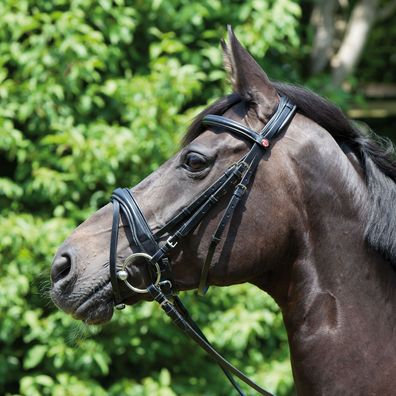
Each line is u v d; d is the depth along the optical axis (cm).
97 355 774
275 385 777
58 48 792
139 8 854
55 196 811
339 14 1105
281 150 367
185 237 366
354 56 1002
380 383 354
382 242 362
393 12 1091
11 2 793
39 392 809
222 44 389
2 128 772
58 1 802
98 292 366
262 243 362
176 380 842
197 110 806
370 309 363
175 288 372
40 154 804
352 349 357
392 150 390
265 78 377
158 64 786
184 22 825
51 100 792
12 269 770
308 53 999
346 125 387
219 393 823
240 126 367
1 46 799
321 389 360
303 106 383
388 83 1162
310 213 368
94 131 786
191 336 371
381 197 368
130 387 790
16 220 768
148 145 771
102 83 848
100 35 772
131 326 814
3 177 887
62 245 376
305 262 368
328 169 370
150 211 369
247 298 816
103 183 818
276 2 817
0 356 820
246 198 362
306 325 367
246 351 876
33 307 823
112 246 366
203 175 365
